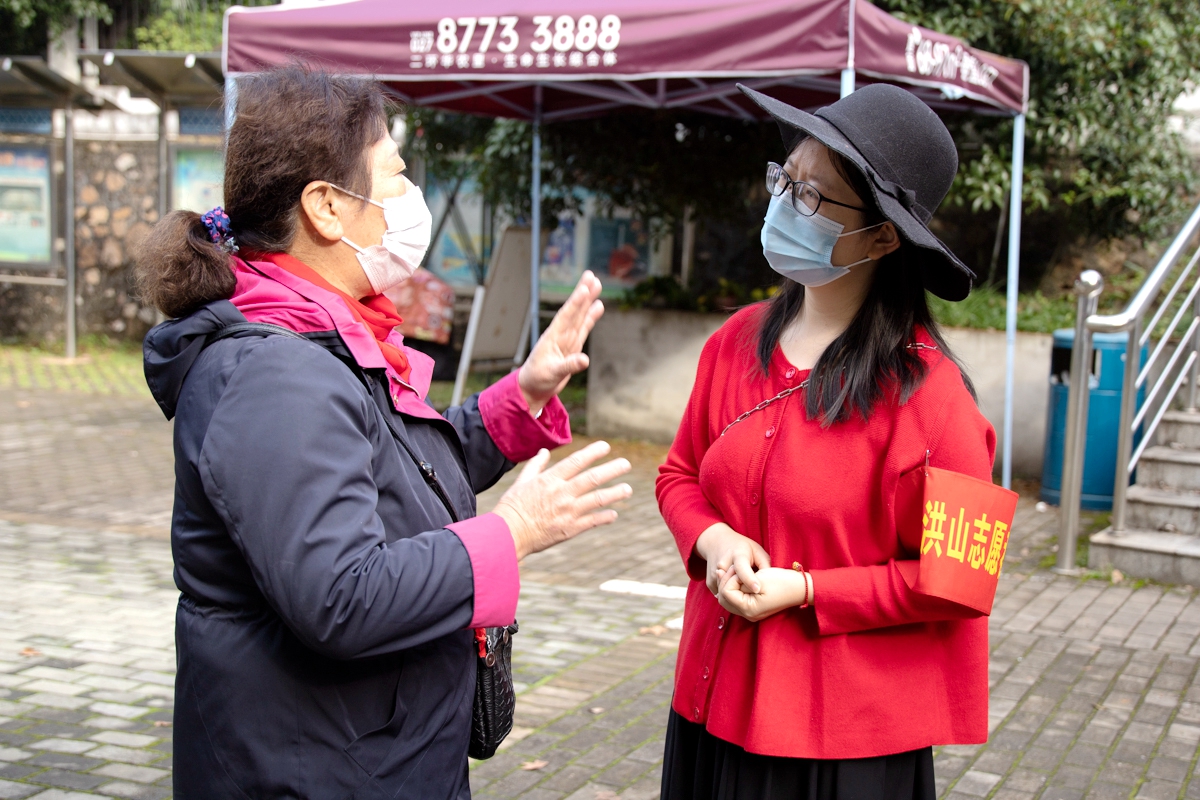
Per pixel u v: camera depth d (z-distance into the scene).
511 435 1.82
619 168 9.33
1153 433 6.04
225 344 1.44
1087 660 4.17
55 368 11.79
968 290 1.70
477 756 1.76
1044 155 8.42
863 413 1.71
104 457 7.80
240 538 1.33
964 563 1.62
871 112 1.74
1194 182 8.88
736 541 1.78
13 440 8.32
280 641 1.44
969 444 1.68
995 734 3.51
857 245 1.74
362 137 1.54
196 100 11.81
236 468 1.33
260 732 1.44
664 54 6.03
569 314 1.80
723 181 9.24
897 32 5.85
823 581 1.69
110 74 11.15
